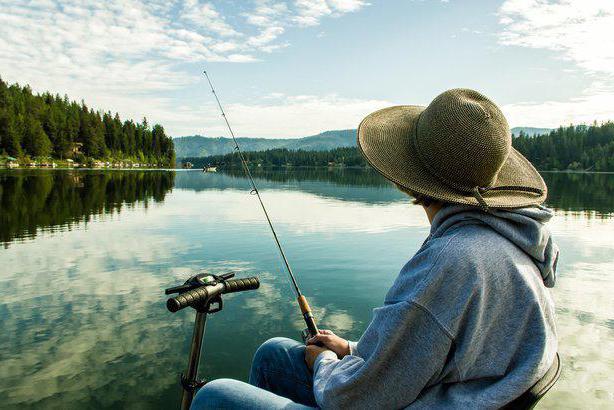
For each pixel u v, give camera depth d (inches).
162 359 151.1
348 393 46.9
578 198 870.4
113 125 4825.3
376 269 268.1
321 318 187.0
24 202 649.6
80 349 158.4
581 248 339.6
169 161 5605.3
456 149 47.7
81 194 833.5
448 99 49.4
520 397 44.0
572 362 150.3
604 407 123.6
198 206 637.9
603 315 192.7
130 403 125.4
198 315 65.9
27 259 290.4
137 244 343.0
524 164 60.3
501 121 49.4
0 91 3612.2
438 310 43.5
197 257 298.7
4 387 133.6
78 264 277.4
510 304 45.0
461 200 47.4
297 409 52.9
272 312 192.9
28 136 3627.0
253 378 74.2
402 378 44.6
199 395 58.4
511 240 47.1
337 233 397.7
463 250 43.9
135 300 209.6
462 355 43.4
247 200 745.0
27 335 170.2
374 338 47.7
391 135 55.1
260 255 305.9
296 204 677.3
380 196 852.0
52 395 129.3
